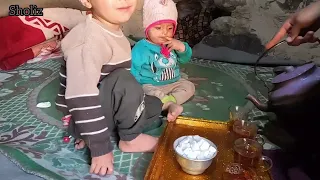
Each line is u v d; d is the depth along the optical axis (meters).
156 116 1.29
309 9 1.21
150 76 1.57
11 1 2.09
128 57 1.22
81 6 2.29
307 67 1.24
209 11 2.13
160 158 1.09
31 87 1.66
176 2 2.14
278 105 1.24
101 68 1.13
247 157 1.07
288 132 1.28
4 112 1.45
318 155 1.13
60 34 2.08
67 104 1.07
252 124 1.26
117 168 1.14
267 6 1.92
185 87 1.58
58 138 1.29
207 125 1.29
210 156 1.05
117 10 1.13
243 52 1.99
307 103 1.19
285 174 1.12
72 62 1.07
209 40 2.04
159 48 1.57
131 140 1.21
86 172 1.11
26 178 1.02
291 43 1.29
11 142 1.25
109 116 1.19
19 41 1.92
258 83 1.77
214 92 1.67
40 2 2.21
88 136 1.06
